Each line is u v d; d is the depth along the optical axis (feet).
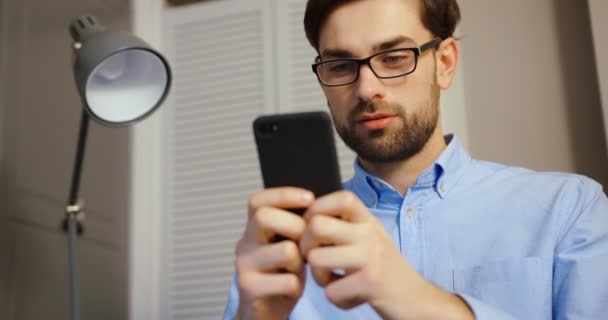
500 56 5.99
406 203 3.12
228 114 6.86
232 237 6.63
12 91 5.32
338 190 2.06
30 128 5.48
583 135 5.65
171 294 6.70
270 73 6.77
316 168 2.07
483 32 6.07
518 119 5.83
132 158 6.93
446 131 5.79
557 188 3.04
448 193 3.14
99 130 6.46
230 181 6.73
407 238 3.06
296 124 2.06
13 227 5.15
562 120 5.73
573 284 2.71
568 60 5.81
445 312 1.94
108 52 4.10
